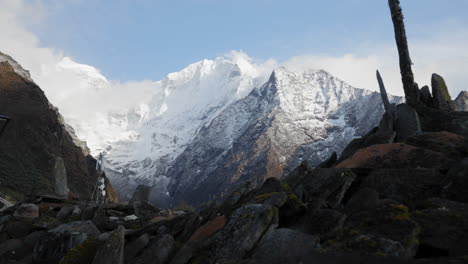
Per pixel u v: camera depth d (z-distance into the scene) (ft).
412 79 40.04
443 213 16.28
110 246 21.80
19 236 37.11
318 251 14.78
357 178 24.54
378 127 36.37
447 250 14.35
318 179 23.43
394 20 42.06
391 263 12.78
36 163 325.01
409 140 28.86
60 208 45.85
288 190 23.21
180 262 20.39
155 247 23.07
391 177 22.26
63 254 28.30
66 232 29.45
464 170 19.85
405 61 40.68
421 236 15.26
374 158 26.40
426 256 15.02
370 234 15.47
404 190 21.02
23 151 321.52
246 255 17.65
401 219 16.03
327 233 17.51
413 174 21.76
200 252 20.45
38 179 298.97
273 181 26.43
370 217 16.99
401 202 20.36
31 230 37.50
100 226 36.52
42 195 48.96
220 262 17.57
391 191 21.39
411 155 25.04
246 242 17.88
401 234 15.02
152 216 39.42
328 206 21.59
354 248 14.64
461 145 25.89
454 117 33.24
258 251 17.01
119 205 43.47
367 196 20.38
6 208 49.60
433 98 38.93
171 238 23.63
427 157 24.52
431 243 14.83
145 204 44.80
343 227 17.26
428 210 16.70
